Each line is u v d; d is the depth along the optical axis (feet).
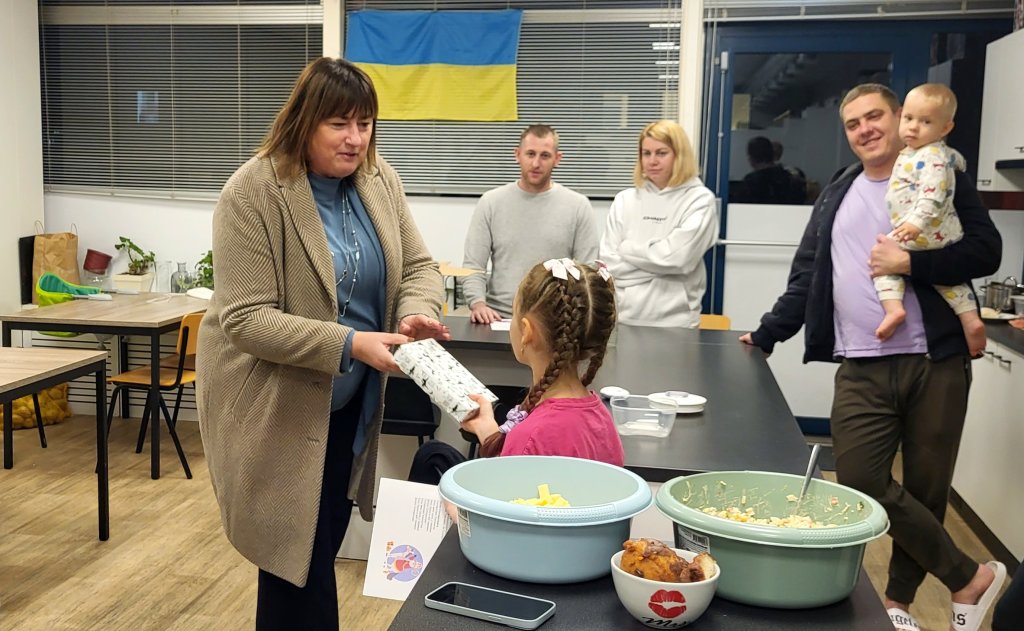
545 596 3.82
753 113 17.13
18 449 15.92
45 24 18.66
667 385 9.00
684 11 16.70
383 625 9.77
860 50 16.67
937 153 8.53
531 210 13.35
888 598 9.53
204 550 11.70
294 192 6.33
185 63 18.26
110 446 16.20
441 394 5.73
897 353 8.80
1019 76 13.01
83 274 19.04
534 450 5.25
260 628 6.90
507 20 17.08
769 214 17.29
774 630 3.59
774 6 16.49
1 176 17.53
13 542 11.83
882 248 8.59
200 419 6.93
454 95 17.42
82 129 18.76
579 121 17.34
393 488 6.14
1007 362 11.37
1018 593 4.30
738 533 3.70
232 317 6.24
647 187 12.79
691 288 12.89
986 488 12.10
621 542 4.00
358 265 6.82
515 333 5.72
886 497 8.93
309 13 17.72
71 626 9.60
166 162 18.54
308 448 6.51
